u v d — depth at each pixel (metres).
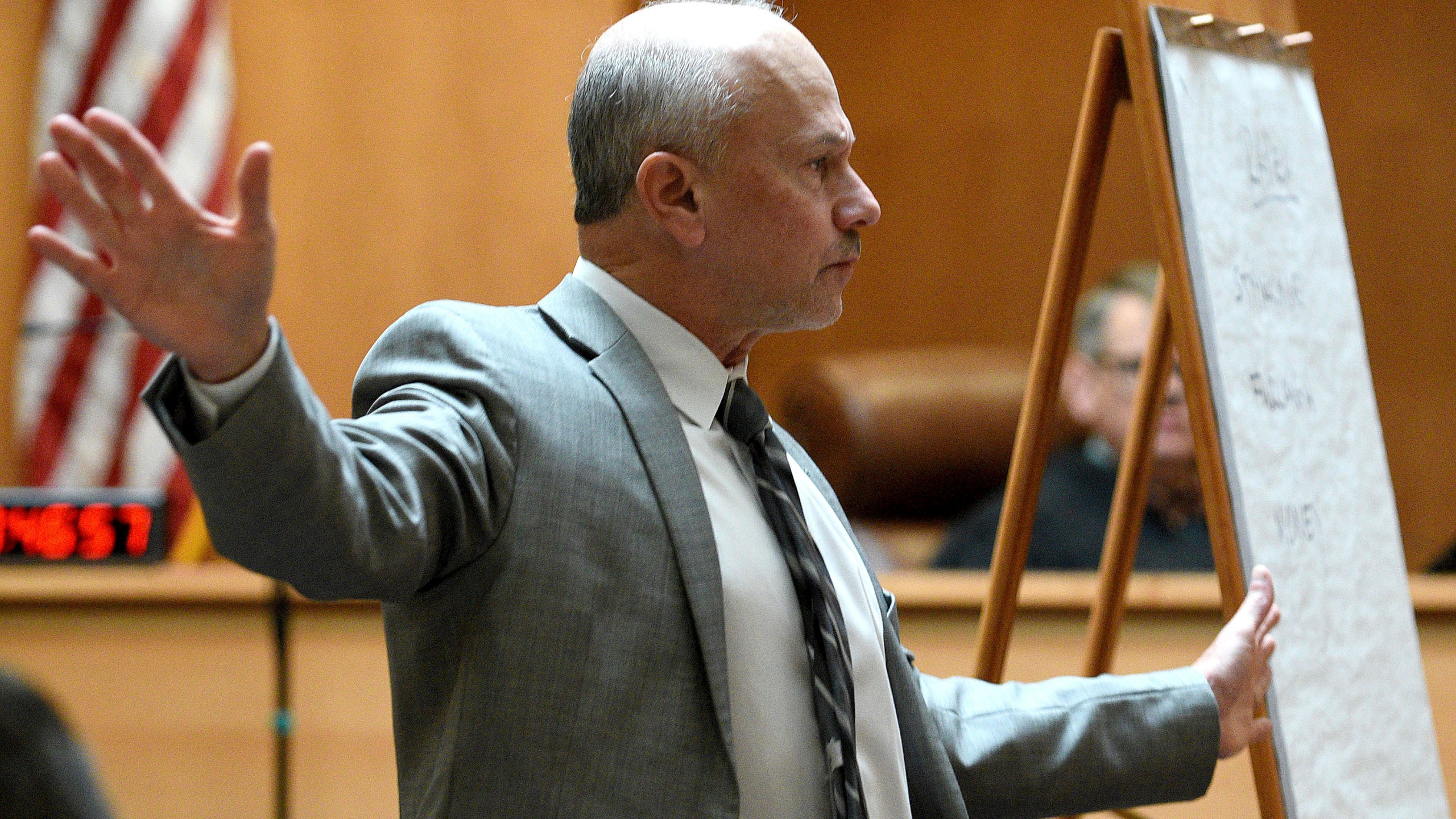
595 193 4.61
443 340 4.16
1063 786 5.16
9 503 9.73
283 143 13.55
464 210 13.61
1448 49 18.05
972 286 19.41
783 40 4.54
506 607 3.86
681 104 4.41
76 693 9.48
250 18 13.50
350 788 9.27
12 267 13.45
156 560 9.79
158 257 3.08
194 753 9.41
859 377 14.39
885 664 4.80
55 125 2.96
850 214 4.55
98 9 13.02
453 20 13.65
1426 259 18.00
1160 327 6.66
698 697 3.99
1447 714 8.31
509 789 3.78
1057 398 6.25
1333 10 18.23
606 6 13.81
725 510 4.36
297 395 3.29
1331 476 5.84
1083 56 19.02
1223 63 5.87
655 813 3.83
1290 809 5.34
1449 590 8.43
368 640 9.35
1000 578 6.31
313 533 3.32
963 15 19.41
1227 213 5.64
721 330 4.64
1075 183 6.04
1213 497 5.38
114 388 12.88
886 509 14.18
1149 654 8.65
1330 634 5.66
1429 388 17.92
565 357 4.32
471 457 3.84
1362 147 18.16
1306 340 5.86
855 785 4.18
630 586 3.97
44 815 1.61
